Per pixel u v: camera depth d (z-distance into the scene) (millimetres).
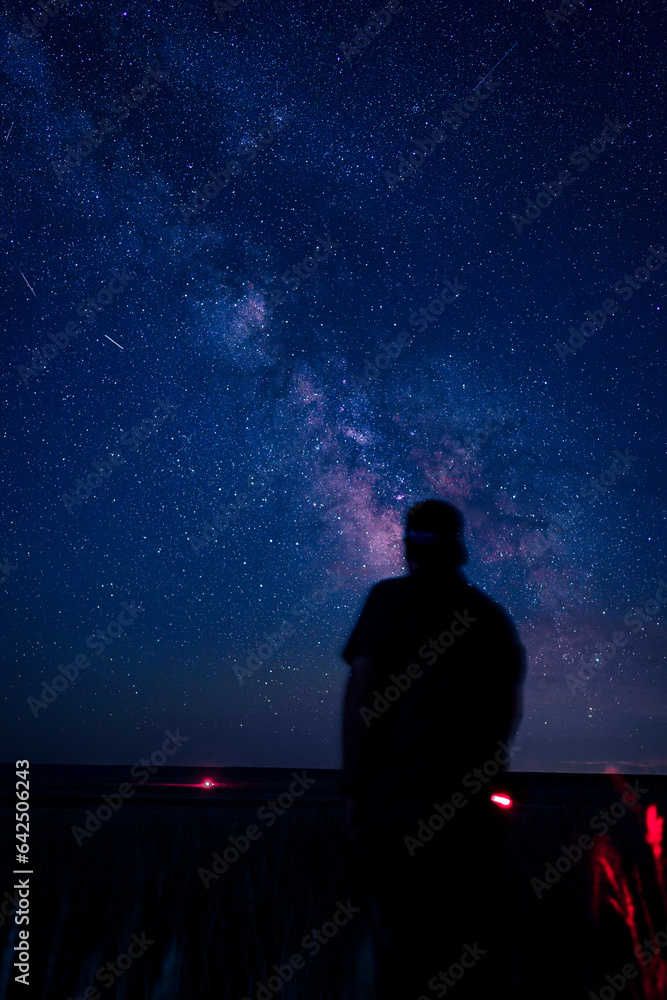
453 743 2252
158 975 2885
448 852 2156
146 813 11703
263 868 3961
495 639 2408
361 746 2225
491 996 2090
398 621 2338
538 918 3193
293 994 2688
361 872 3953
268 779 51750
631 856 3955
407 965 2121
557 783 35656
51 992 2748
